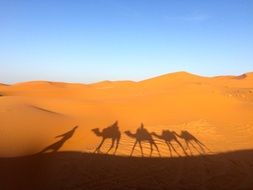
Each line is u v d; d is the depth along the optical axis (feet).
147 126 64.69
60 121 56.80
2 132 42.75
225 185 30.04
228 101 90.99
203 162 37.91
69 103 93.09
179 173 33.47
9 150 36.11
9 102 75.66
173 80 233.76
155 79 241.35
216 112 78.89
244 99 99.35
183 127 62.90
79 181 29.94
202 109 83.20
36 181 28.84
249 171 34.55
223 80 240.53
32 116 55.26
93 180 30.42
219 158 39.86
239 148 45.62
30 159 34.47
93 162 36.32
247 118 70.59
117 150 42.60
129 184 29.71
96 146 44.37
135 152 41.93
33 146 39.40
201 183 30.48
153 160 38.34
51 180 29.58
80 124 58.80
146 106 91.45
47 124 52.11
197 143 48.85
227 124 65.31
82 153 39.88
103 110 85.46
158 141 49.47
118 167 34.94
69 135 48.57
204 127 62.39
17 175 29.48
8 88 226.17
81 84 275.59
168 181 30.89
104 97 154.61
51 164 34.12
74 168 33.63
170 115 77.66
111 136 52.24
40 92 190.60
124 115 78.79
